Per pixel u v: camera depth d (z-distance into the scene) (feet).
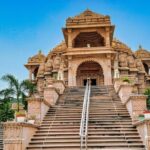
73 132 52.44
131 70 172.55
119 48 183.01
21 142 46.83
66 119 58.70
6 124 47.73
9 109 88.43
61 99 74.13
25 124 48.26
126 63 173.68
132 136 49.70
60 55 181.78
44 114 60.39
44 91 69.46
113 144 46.96
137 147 46.42
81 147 42.39
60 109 64.75
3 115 86.63
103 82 132.87
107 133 50.80
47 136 51.75
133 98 57.21
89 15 127.65
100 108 63.46
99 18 125.39
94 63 131.23
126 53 184.96
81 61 123.34
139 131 50.01
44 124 56.85
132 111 56.44
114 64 122.62
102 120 56.65
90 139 48.93
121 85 68.74
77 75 135.23
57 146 47.37
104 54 122.52
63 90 83.56
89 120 56.44
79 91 83.10
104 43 130.52
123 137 49.55
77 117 59.47
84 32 127.65
